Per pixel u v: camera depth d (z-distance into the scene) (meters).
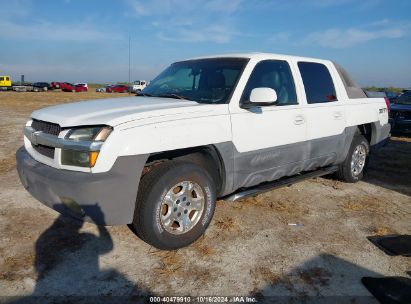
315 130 4.66
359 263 3.24
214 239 3.60
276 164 4.23
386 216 4.38
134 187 3.00
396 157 8.05
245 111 3.81
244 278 2.94
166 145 3.16
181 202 3.37
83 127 3.02
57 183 2.95
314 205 4.65
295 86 4.51
